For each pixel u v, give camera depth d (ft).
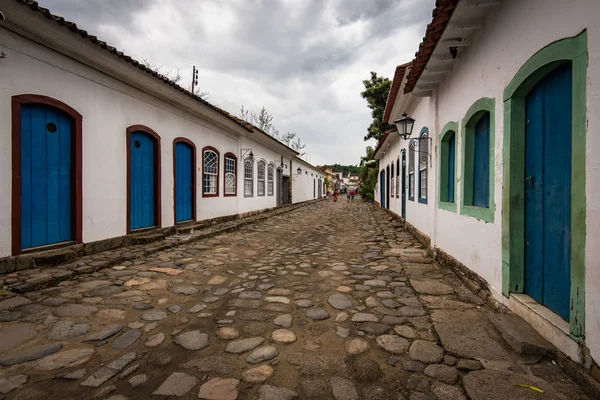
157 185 25.90
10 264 14.79
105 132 20.57
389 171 51.06
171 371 7.72
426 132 23.41
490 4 11.37
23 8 13.87
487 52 12.37
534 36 9.14
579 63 7.32
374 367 7.86
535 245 9.84
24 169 16.17
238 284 14.89
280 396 6.79
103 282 14.73
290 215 51.62
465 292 13.29
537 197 9.73
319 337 9.50
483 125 13.92
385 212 54.95
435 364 7.93
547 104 9.25
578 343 7.19
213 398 6.71
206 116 32.60
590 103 6.98
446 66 16.94
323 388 7.06
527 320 9.37
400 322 10.46
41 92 16.39
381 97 61.93
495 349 8.50
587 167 7.06
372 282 14.97
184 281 15.23
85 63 18.85
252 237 29.07
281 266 18.28
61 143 17.95
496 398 6.54
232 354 8.54
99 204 20.15
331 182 194.18
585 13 7.13
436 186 19.86
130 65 20.30
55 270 15.47
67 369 7.76
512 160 10.42
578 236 7.27
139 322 10.57
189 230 29.04
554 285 8.87
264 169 53.21
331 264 18.70
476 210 13.42
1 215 14.62
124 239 22.02
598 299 6.66
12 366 7.86
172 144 27.89
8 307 11.50
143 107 24.11
